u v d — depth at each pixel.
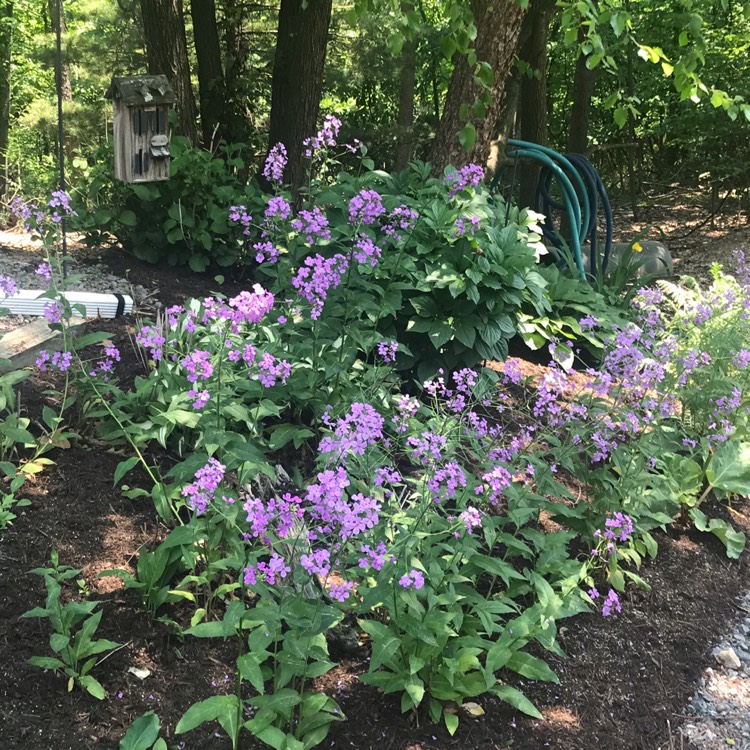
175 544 2.76
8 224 9.13
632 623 3.48
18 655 2.58
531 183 9.60
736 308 5.06
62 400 3.85
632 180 13.88
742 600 3.81
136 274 5.91
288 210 4.07
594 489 3.82
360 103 13.45
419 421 3.75
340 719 2.48
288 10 8.06
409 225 4.50
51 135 13.90
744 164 12.00
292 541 2.58
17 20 16.98
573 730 2.83
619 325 5.99
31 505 3.17
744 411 4.73
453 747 2.64
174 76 7.30
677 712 3.05
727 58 11.59
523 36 8.21
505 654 2.73
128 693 2.57
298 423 3.95
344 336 3.96
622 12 4.30
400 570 2.55
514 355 6.00
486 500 3.21
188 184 6.17
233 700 2.38
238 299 2.86
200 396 2.76
